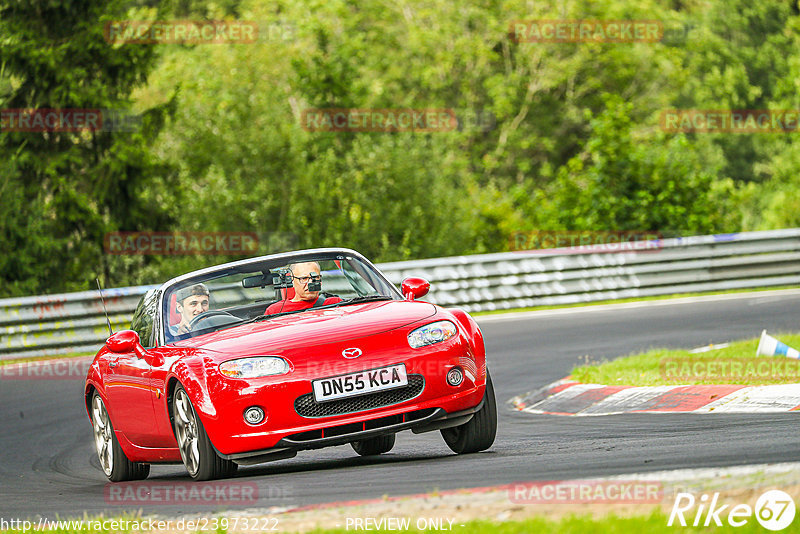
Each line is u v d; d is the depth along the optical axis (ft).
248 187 368.89
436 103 565.53
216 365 78.74
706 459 66.28
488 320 224.33
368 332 79.82
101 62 363.35
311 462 96.78
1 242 329.11
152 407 87.20
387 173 371.76
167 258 362.74
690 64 603.26
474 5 564.71
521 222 398.42
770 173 612.70
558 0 560.20
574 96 570.87
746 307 204.33
